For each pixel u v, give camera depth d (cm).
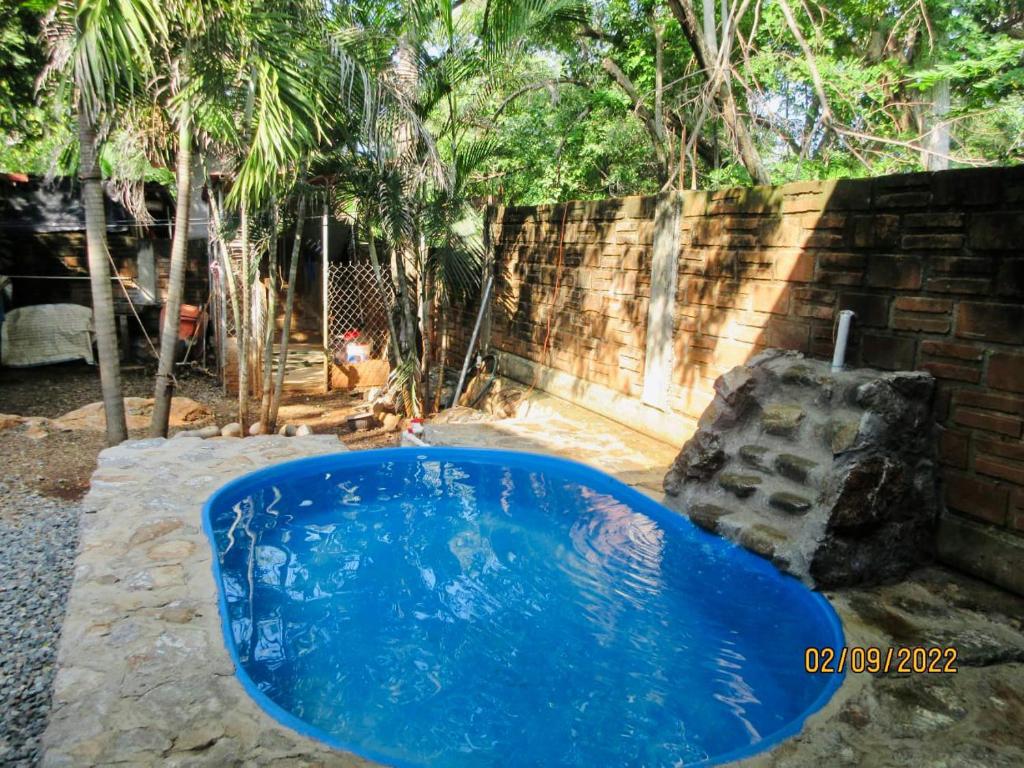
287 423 769
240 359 650
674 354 586
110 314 596
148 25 452
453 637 341
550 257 767
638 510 469
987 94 848
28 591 382
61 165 895
